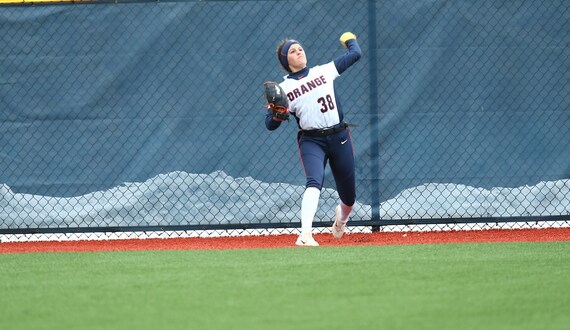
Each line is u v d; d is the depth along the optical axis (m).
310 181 29.02
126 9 33.25
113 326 15.81
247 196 33.59
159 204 33.53
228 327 15.50
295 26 33.25
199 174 33.53
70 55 33.25
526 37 33.41
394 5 33.25
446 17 33.28
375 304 17.55
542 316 16.36
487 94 33.44
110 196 33.53
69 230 33.44
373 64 33.38
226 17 33.25
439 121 33.47
